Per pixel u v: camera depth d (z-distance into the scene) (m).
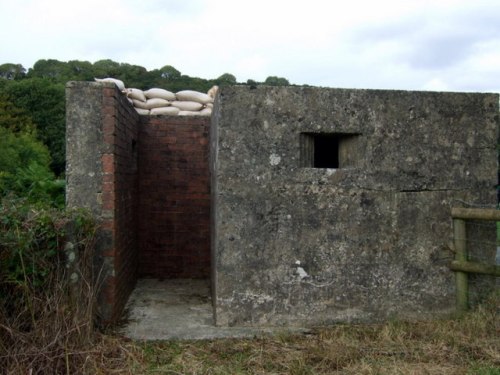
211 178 5.64
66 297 3.22
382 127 4.27
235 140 4.12
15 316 3.05
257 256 4.14
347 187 4.23
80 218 3.60
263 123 4.15
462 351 3.48
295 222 4.18
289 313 4.16
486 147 4.43
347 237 4.23
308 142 4.27
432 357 3.38
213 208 4.95
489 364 3.23
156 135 6.52
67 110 4.02
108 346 3.52
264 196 4.15
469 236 4.38
